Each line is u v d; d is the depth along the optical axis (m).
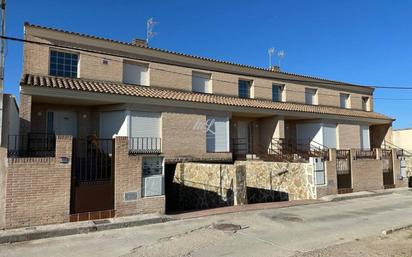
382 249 6.98
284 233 8.67
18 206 8.49
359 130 26.08
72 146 9.41
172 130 16.72
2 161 8.41
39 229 8.32
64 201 9.09
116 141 10.06
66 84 14.44
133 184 10.20
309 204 13.33
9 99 10.61
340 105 27.59
